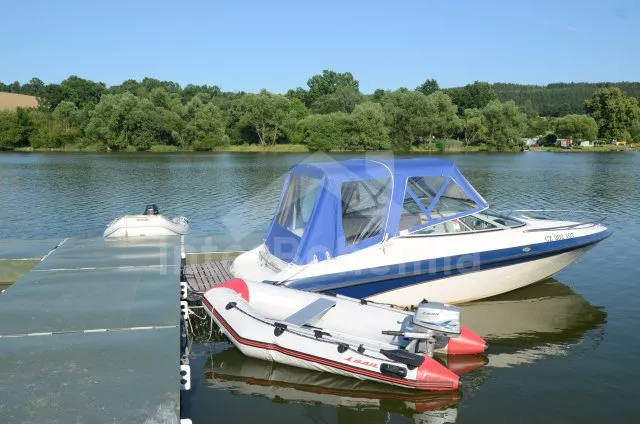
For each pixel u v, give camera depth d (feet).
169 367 17.67
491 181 95.50
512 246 28.73
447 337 22.58
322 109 239.71
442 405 19.48
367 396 20.16
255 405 19.61
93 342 19.43
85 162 140.26
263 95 200.13
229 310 23.62
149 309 22.59
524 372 21.94
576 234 30.66
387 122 188.85
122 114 190.19
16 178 98.37
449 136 200.03
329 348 21.25
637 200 69.82
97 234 50.65
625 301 30.35
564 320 27.48
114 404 15.51
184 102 287.07
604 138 257.75
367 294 26.45
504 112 198.90
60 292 24.73
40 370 17.34
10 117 194.18
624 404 19.38
